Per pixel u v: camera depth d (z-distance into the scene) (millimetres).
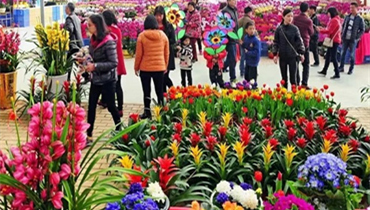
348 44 9352
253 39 7473
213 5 14414
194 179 3633
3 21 18594
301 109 5137
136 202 2230
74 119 2297
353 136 4465
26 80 8125
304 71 8039
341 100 7418
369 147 4043
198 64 10250
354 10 9242
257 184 3506
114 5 14484
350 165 3816
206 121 4406
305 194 2537
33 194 2236
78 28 7820
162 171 3045
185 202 3121
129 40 11344
